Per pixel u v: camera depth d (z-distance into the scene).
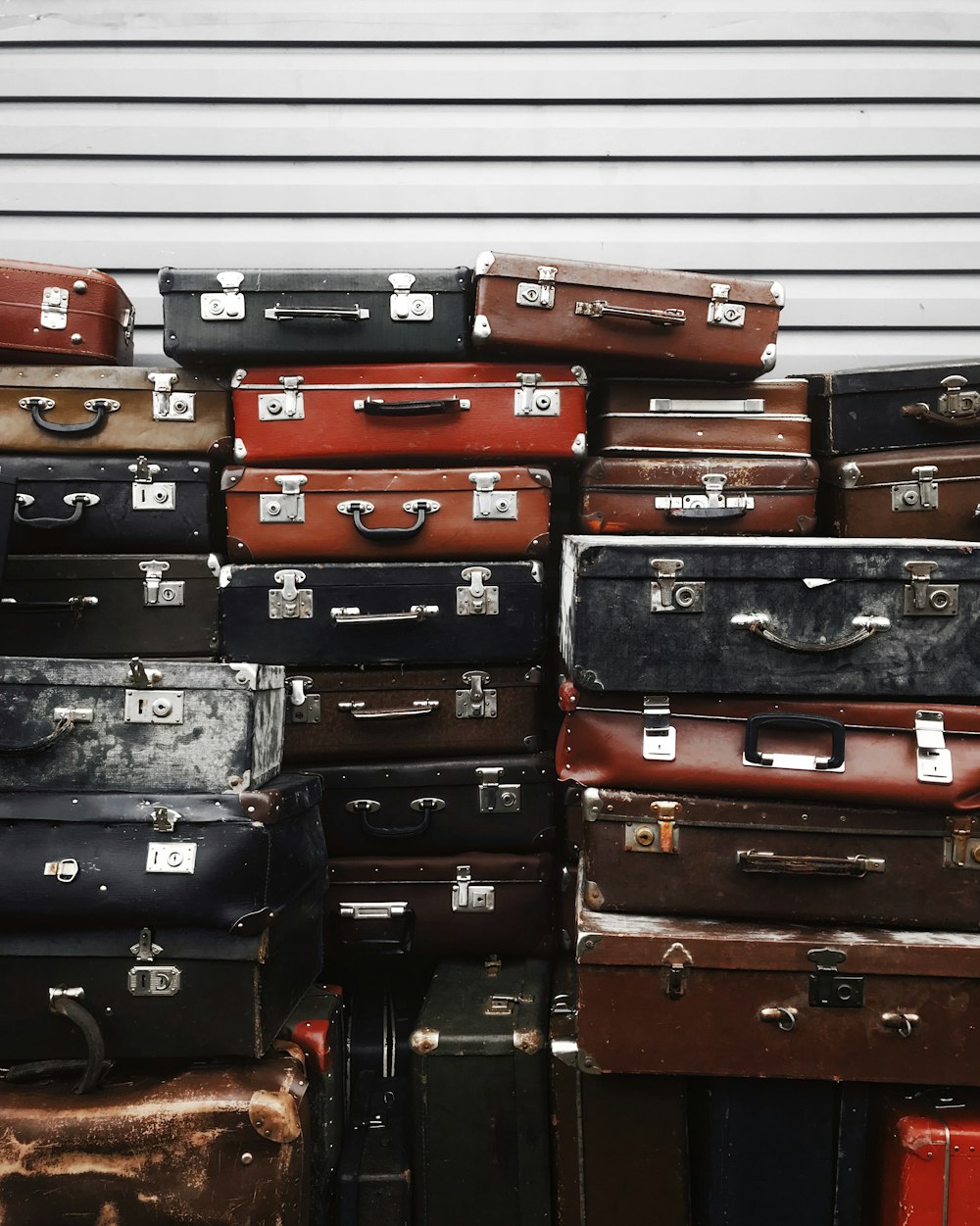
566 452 2.44
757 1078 1.91
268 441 2.43
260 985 1.84
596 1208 1.97
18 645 2.38
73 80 2.98
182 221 2.98
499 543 2.43
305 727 2.42
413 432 2.42
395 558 2.45
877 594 1.91
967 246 2.97
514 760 2.43
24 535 2.40
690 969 1.87
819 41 2.98
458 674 2.43
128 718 1.88
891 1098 1.91
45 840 1.83
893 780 1.89
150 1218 1.77
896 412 2.46
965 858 1.91
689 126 2.97
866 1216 1.93
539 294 2.37
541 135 2.97
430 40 3.00
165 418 2.44
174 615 2.41
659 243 2.98
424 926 2.41
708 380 2.54
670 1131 1.95
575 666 1.94
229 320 2.38
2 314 2.39
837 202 2.96
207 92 2.99
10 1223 1.76
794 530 2.45
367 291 2.39
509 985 2.29
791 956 1.85
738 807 1.94
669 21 2.99
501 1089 2.00
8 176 2.96
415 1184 2.03
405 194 2.99
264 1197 1.77
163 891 1.81
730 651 1.92
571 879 2.42
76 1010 1.80
